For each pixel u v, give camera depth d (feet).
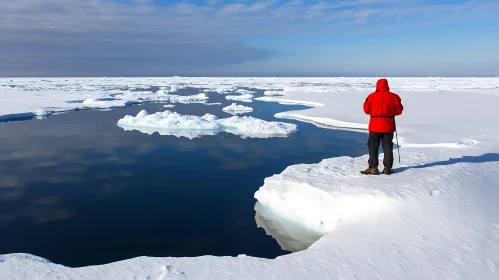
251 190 26.58
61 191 26.63
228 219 21.22
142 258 12.56
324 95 127.13
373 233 13.60
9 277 11.30
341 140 46.47
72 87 221.25
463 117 55.93
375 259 11.77
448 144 33.42
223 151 40.50
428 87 184.44
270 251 17.15
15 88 195.52
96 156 38.32
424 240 12.69
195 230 19.67
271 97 124.98
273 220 21.06
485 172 19.85
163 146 43.73
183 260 12.29
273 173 31.09
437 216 14.08
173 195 25.58
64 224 20.66
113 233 19.40
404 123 51.13
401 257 11.79
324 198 18.02
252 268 11.56
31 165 34.50
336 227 15.51
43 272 11.64
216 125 57.36
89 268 11.87
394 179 18.33
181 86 256.73
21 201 24.57
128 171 32.19
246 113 82.12
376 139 19.21
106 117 74.69
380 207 15.38
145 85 273.13
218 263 12.00
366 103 19.19
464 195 15.80
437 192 15.81
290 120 67.51
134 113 82.48
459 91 131.54
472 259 11.40
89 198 25.13
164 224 20.51
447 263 11.27
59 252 17.25
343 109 76.48
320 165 23.95
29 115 75.36
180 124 57.98
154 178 29.89
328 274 11.00
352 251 12.43
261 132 53.36
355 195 16.65
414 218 14.11
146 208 23.09
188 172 31.76
